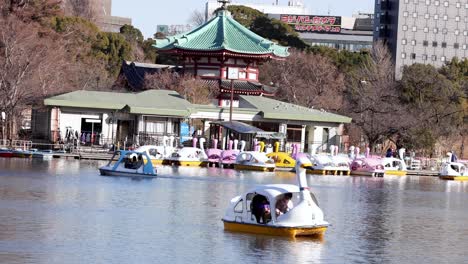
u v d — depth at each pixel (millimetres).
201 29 193125
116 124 160125
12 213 74062
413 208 96562
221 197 93062
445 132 198875
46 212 75562
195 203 86625
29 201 82562
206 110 170125
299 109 178375
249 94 187375
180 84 184125
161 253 59531
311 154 156875
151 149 143375
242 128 155750
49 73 177500
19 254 57094
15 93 157875
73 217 73250
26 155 140750
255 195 67188
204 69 189125
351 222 80062
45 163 130625
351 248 65000
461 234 76250
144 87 194125
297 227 65688
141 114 158875
